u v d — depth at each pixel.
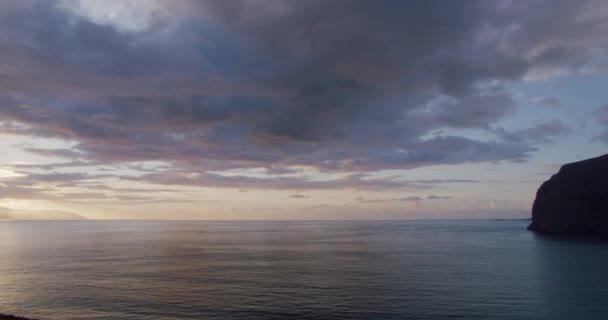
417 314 47.91
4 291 61.66
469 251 120.81
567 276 72.44
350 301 53.91
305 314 47.84
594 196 166.75
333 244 155.88
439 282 67.25
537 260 95.19
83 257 109.50
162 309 50.41
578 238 156.12
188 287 63.50
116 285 65.69
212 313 48.53
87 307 51.81
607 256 100.56
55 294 59.22
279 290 60.88
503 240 166.75
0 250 134.12
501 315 47.47
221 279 70.88
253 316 47.22
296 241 175.88
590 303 52.47
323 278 71.56
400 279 70.31
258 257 107.12
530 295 57.12
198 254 116.31
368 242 166.38
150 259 103.19
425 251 122.56
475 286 63.69
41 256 112.88
